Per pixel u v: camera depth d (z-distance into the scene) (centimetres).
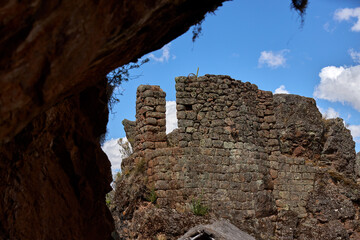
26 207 473
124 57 466
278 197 2006
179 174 1886
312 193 2041
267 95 2123
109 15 341
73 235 554
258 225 1883
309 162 2225
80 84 465
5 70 280
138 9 376
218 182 1902
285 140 2292
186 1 451
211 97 1983
